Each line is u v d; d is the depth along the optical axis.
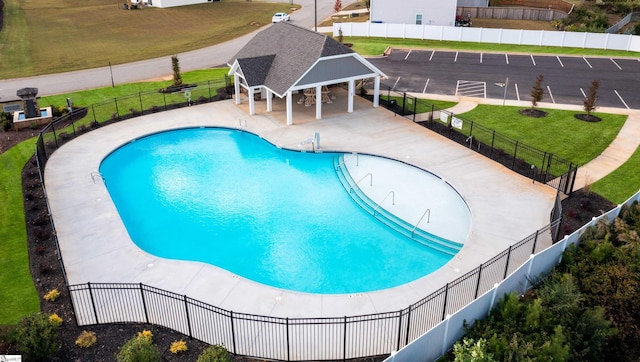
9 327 16.69
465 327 16.41
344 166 29.70
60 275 20.36
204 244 23.22
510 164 29.00
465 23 67.31
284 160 31.11
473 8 73.38
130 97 41.84
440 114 35.88
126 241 22.66
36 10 82.69
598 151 30.70
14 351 15.98
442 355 15.95
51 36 66.88
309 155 31.48
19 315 18.08
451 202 25.73
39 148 29.73
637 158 29.73
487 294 16.62
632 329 17.05
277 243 23.16
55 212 25.00
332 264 21.62
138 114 37.62
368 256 22.09
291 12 82.81
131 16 79.62
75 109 39.00
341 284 20.41
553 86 43.47
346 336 16.77
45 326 16.08
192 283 19.78
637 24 62.03
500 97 40.69
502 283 17.20
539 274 19.25
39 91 44.09
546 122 35.22
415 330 16.91
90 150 31.94
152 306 18.42
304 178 28.98
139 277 20.19
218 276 20.19
